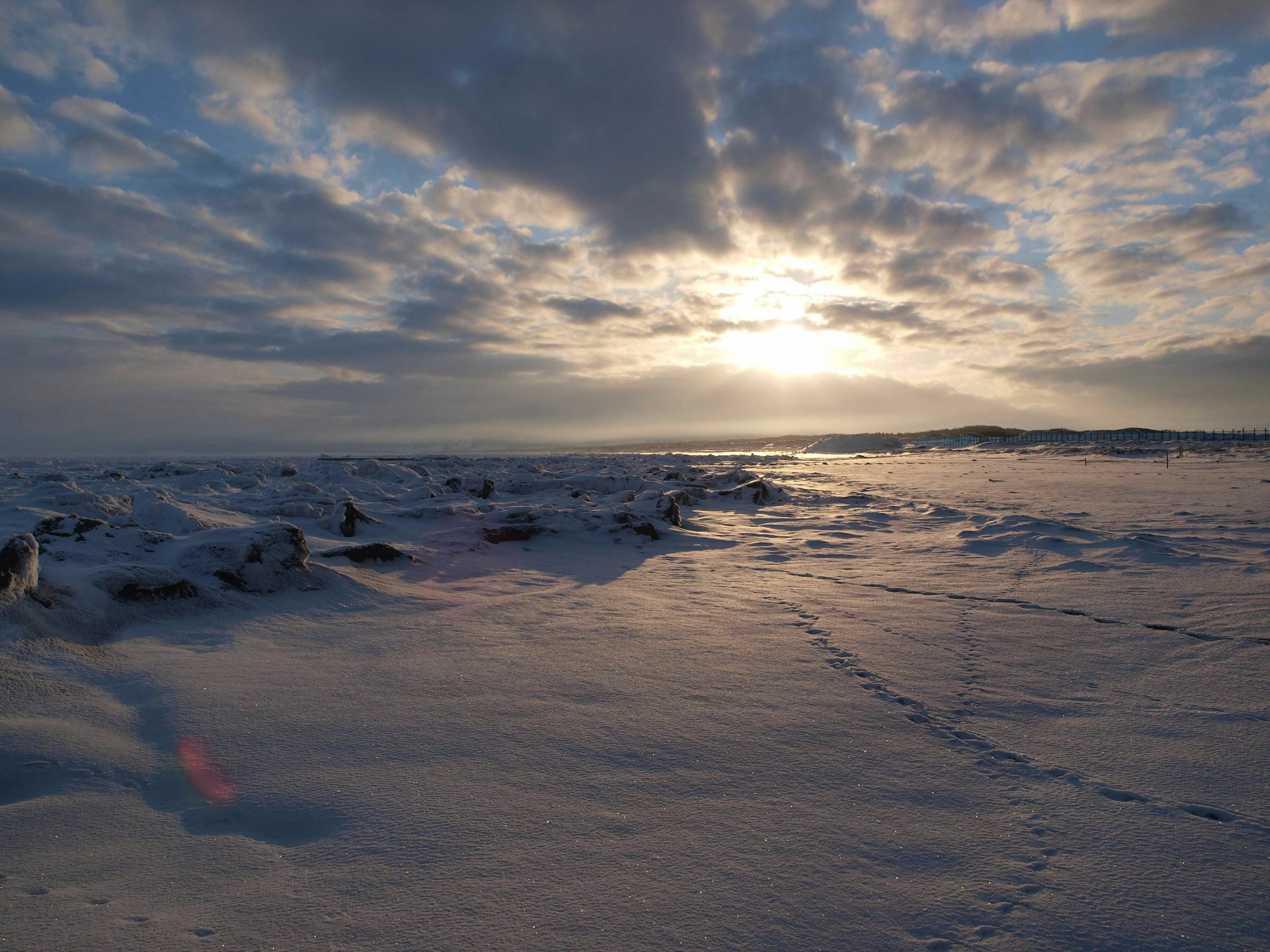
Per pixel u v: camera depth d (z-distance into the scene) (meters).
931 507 11.48
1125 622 4.53
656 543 8.21
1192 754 2.62
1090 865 1.89
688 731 2.77
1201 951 1.55
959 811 2.18
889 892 1.75
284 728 2.67
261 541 4.69
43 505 5.95
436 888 1.71
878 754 2.60
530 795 2.21
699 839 1.97
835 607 5.06
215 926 1.55
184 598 4.05
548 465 27.09
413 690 3.15
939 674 3.54
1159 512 10.24
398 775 2.32
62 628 3.36
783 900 1.70
